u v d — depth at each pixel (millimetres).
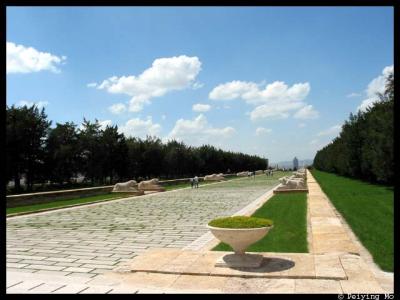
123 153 46969
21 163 34875
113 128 46344
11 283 7582
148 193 35531
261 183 51719
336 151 54750
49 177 39000
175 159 61031
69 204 24766
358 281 7215
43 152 37312
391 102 27953
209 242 12102
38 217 18781
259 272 7750
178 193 35156
